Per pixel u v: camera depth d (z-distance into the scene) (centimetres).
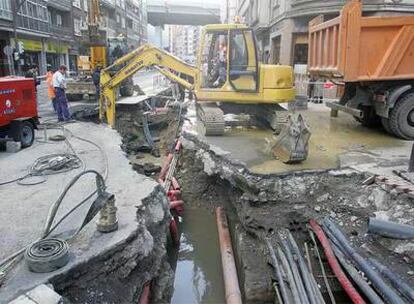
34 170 716
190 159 962
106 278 421
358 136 960
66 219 507
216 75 1003
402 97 902
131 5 6656
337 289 533
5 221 505
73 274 392
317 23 1053
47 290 341
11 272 382
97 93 1689
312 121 1158
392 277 473
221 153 788
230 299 539
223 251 654
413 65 883
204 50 988
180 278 654
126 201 562
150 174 1065
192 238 755
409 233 527
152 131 1516
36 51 3538
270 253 585
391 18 841
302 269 543
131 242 457
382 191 611
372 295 462
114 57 1839
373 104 972
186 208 854
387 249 531
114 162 781
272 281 554
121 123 1426
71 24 4256
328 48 949
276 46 2152
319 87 1560
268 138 930
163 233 600
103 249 423
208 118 938
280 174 664
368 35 857
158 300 512
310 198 656
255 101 980
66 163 751
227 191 816
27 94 912
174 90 1873
